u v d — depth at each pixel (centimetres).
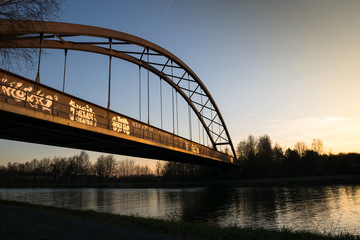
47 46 2219
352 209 3155
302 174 9775
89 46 2750
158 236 1038
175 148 3669
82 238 995
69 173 13712
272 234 1062
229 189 7269
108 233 1086
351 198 4153
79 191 8419
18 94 1497
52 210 1825
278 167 10412
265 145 10925
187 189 8150
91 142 2572
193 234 1078
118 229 1167
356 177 7838
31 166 16038
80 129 1964
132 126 2614
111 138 2411
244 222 2520
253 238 997
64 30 2131
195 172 12162
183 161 5991
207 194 5975
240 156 11156
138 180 13388
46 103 1678
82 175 14288
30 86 1577
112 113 2322
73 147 2905
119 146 2945
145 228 1196
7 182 14625
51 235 1039
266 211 3198
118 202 4653
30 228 1180
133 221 1353
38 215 1583
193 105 6631
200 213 3180
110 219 1419
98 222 1347
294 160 10550
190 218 2806
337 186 6506
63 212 1723
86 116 2009
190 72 5503
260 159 10412
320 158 10594
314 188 6231
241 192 6131
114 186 10819
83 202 4688
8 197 5922
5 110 1411
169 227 1185
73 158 13962
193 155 4591
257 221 2564
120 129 2408
